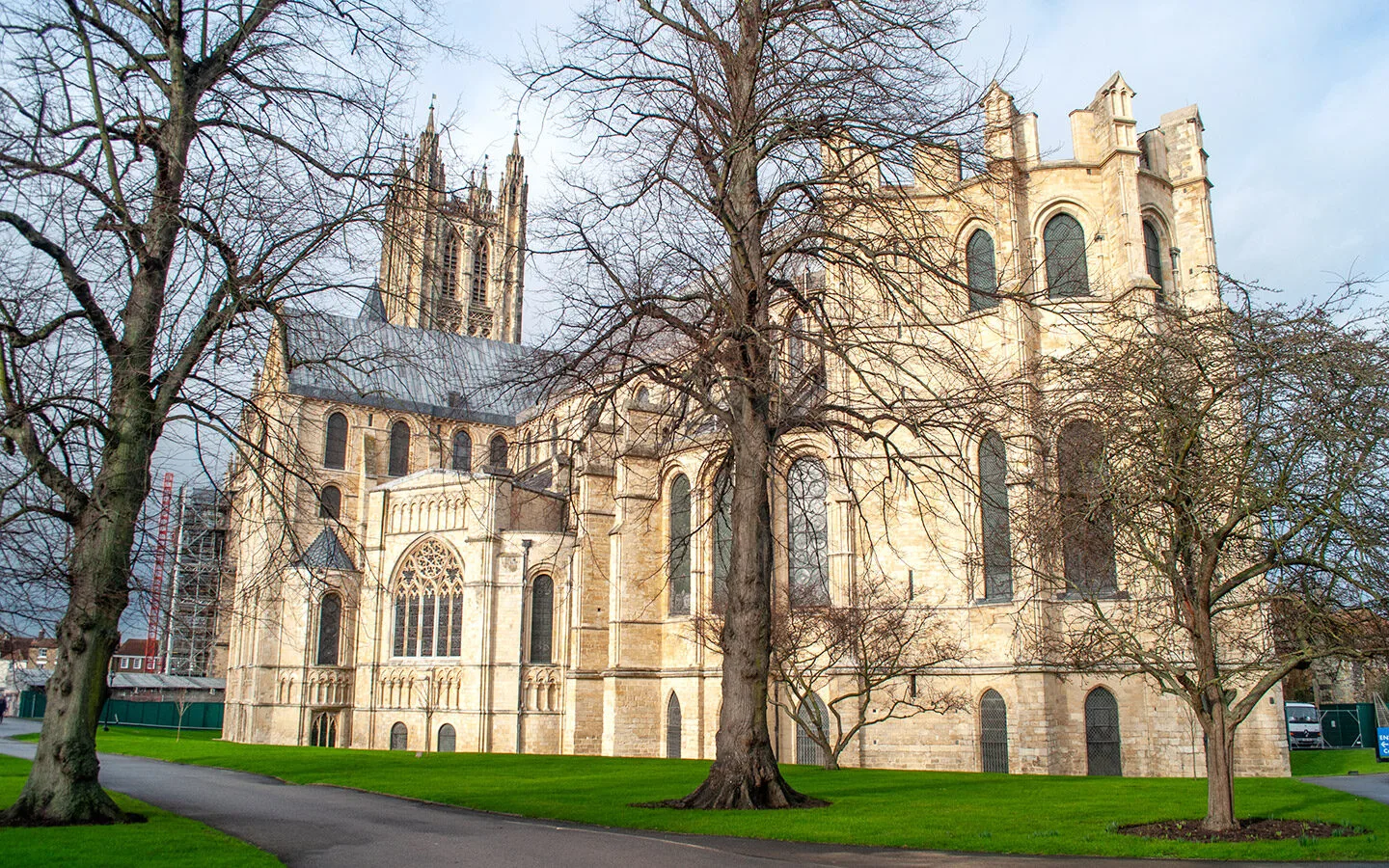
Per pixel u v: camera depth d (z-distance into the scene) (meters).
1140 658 28.11
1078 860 21.20
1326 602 26.30
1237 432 27.14
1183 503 26.94
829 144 30.28
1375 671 31.78
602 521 75.56
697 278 31.52
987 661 51.97
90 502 24.42
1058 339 53.09
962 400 31.61
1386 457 25.05
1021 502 40.81
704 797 29.38
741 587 30.56
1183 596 27.20
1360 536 24.30
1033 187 55.44
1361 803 31.03
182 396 26.05
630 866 19.61
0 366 22.98
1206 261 55.19
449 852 21.47
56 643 25.77
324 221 25.91
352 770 46.66
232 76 27.16
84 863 17.81
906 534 54.72
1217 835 24.48
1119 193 53.53
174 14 26.09
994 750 51.41
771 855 21.28
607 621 74.94
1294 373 25.58
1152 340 29.56
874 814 27.72
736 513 31.11
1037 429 35.03
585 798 33.12
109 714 118.31
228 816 28.39
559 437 31.80
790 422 31.56
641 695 67.69
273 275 25.50
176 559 32.81
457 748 77.81
